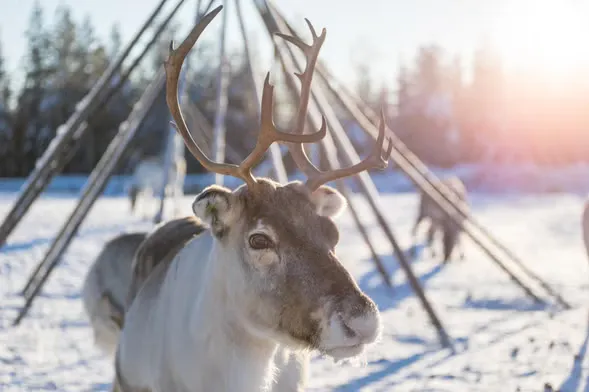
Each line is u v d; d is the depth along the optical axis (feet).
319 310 9.31
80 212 29.22
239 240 10.09
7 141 180.45
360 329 8.98
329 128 28.71
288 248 9.70
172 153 37.68
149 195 99.91
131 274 15.28
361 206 103.96
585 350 23.79
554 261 47.80
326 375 20.79
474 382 20.17
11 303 30.37
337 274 9.48
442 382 20.17
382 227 26.32
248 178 10.28
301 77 12.14
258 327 9.93
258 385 10.42
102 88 30.14
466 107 218.79
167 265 12.74
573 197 140.97
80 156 171.53
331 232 10.08
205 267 10.95
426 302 25.39
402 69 234.17
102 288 16.51
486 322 28.50
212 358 10.43
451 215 33.19
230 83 171.12
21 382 19.35
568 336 25.96
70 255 47.09
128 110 173.99
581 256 50.60
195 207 10.21
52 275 38.63
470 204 115.75
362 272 42.22
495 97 220.43
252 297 9.87
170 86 10.51
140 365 12.11
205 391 10.50
